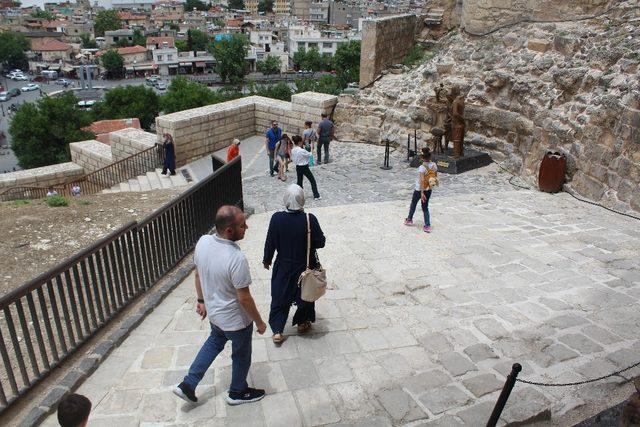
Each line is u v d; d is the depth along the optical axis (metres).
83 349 5.11
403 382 4.47
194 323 5.62
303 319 5.27
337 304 6.10
